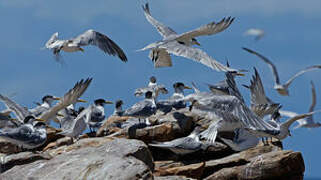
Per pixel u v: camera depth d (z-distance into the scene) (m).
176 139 17.52
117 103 20.27
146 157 15.90
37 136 16.38
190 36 15.30
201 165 16.88
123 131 18.64
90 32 16.17
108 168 13.48
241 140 16.80
